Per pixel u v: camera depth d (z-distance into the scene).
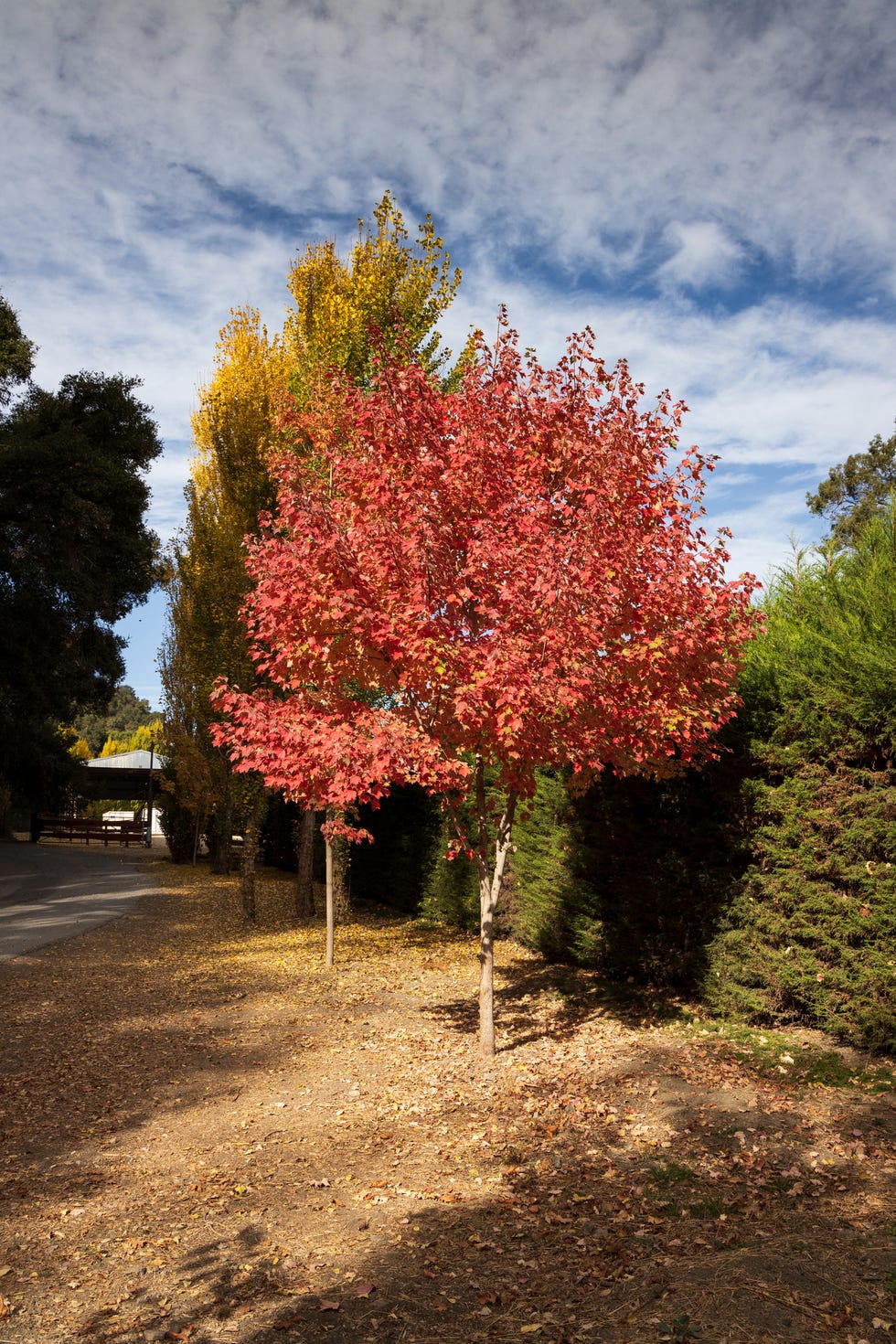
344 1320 3.51
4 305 24.95
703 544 6.69
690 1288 3.43
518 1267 3.86
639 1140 5.26
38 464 23.31
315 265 14.12
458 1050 7.52
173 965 11.66
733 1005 7.70
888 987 6.37
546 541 6.20
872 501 28.83
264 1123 5.93
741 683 7.73
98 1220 4.52
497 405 7.36
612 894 9.73
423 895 15.77
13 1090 6.61
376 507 7.04
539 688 5.90
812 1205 4.22
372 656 7.07
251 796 15.20
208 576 16.58
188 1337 3.42
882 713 6.54
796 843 7.26
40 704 26.73
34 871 25.97
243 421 15.94
